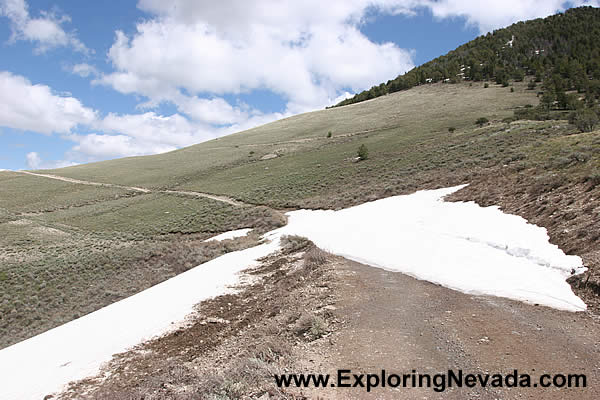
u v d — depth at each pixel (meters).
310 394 4.86
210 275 16.64
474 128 55.94
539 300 7.45
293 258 16.11
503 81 117.94
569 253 9.12
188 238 33.50
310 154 69.81
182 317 11.56
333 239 17.05
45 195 67.31
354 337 6.58
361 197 29.64
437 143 48.03
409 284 9.63
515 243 10.90
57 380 8.38
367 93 179.00
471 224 14.30
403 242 14.12
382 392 4.74
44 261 29.23
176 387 6.76
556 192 13.57
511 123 48.75
